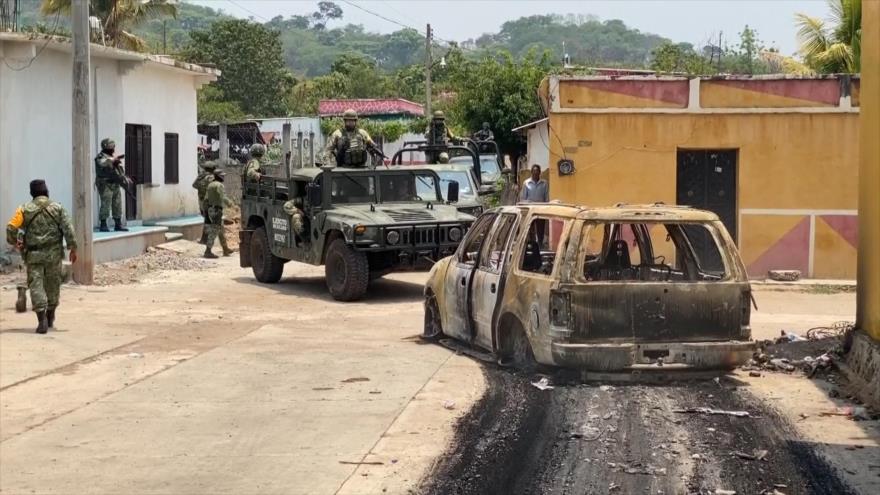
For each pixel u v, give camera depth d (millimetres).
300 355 11352
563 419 8047
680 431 7664
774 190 18094
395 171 17359
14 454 7574
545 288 9023
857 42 24438
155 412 8812
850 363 9789
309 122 46250
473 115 38812
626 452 7129
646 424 7863
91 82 21938
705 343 8898
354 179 17047
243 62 63438
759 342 11406
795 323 13422
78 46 17391
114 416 8695
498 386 9383
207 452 7512
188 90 27484
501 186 26562
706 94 18000
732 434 7590
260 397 9297
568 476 6617
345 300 16094
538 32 152750
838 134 17922
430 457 7180
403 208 16828
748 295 9031
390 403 8883
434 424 8102
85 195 17641
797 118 17969
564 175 18156
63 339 12414
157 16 37938
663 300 8867
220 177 23281
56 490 6664
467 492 6375
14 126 19484
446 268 11711
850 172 17969
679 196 18344
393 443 7590
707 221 9188
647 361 8859
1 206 19297
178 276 19609
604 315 8812
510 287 9781
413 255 16047
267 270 18547
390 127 46781
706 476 6566
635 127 18094
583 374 9102
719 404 8523
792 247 18172
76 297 16281
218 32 64250
